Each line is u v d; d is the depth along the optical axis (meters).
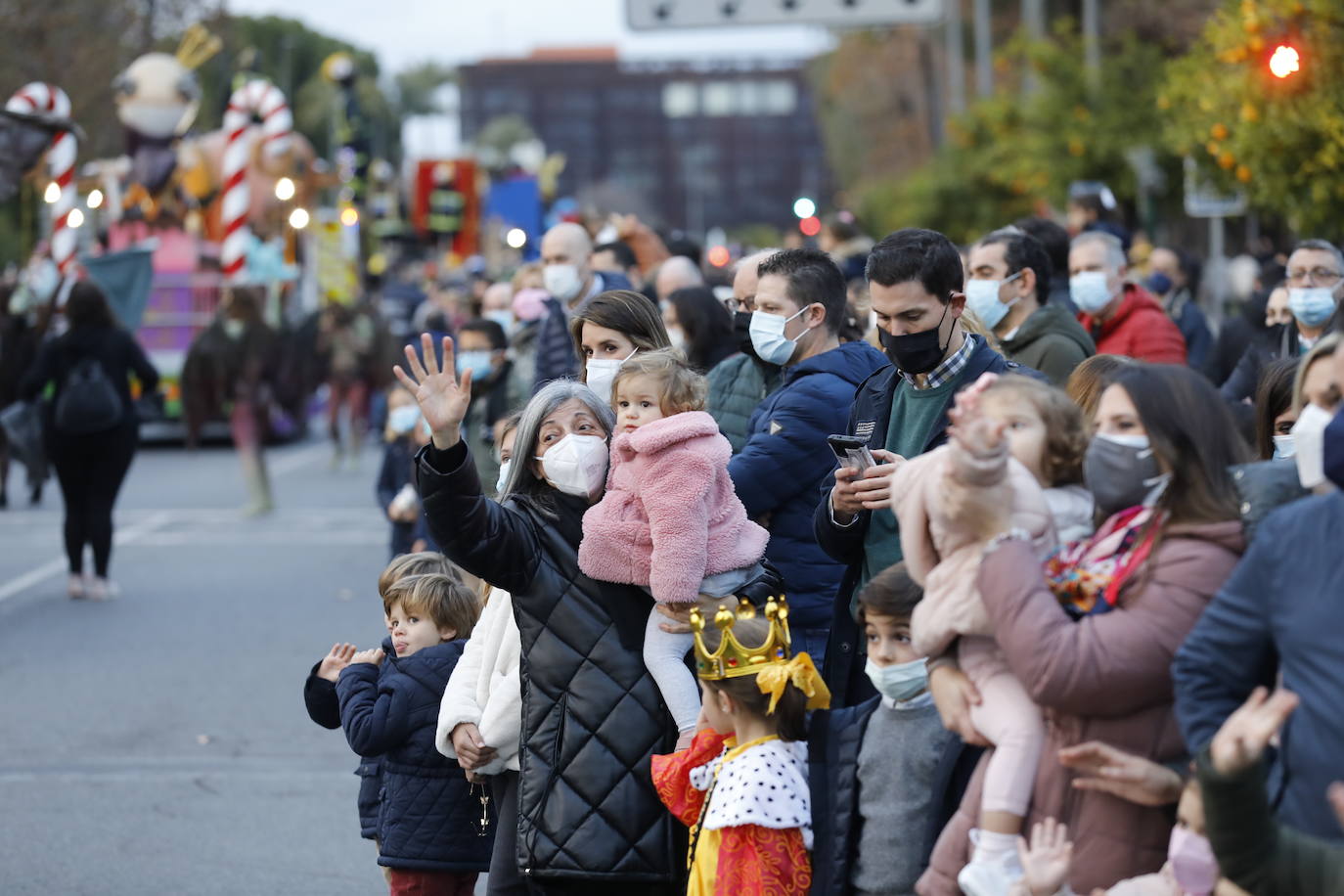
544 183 111.56
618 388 10.81
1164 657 7.82
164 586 30.12
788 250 13.37
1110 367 10.95
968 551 8.23
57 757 18.78
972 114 68.56
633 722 10.57
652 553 10.45
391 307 80.44
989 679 8.31
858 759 9.61
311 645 24.70
